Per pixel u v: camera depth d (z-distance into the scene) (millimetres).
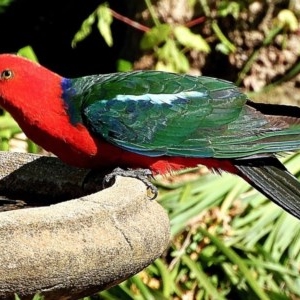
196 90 6961
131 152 6676
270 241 10156
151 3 12000
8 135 10195
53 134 6555
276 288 9906
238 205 10484
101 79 6887
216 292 9617
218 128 6824
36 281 5004
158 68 11703
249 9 11711
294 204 6660
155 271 9945
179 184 10562
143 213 5570
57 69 13555
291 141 6727
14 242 4938
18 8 13633
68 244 5055
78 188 6641
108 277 5289
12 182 6746
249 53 11961
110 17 11680
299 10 11641
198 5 11930
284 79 11961
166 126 6758
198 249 10242
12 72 6367
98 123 6582
